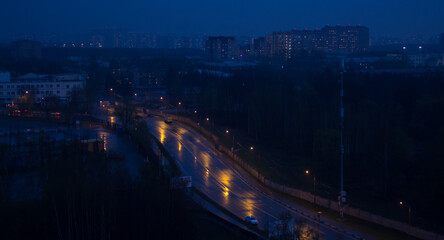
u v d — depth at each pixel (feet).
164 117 495.41
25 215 182.50
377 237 190.49
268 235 176.96
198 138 394.93
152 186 198.59
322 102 409.90
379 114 349.41
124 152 327.88
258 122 410.31
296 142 374.84
